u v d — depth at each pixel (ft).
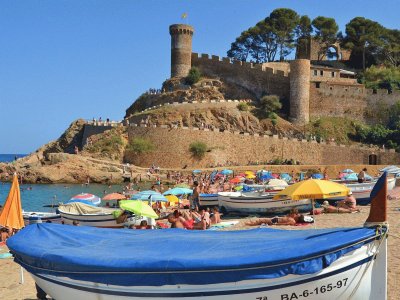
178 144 257.14
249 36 413.39
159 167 254.27
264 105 313.94
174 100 335.26
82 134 297.94
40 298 38.88
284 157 268.62
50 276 34.09
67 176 224.12
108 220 82.12
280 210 93.61
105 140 266.36
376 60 380.58
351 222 73.10
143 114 305.32
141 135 264.11
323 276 29.35
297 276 29.12
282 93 327.47
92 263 31.14
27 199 158.81
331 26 390.21
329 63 384.27
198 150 254.47
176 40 362.74
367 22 377.91
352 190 98.22
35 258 34.35
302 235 32.40
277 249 29.58
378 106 316.40
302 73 313.53
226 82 344.69
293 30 405.18
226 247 31.86
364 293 30.30
